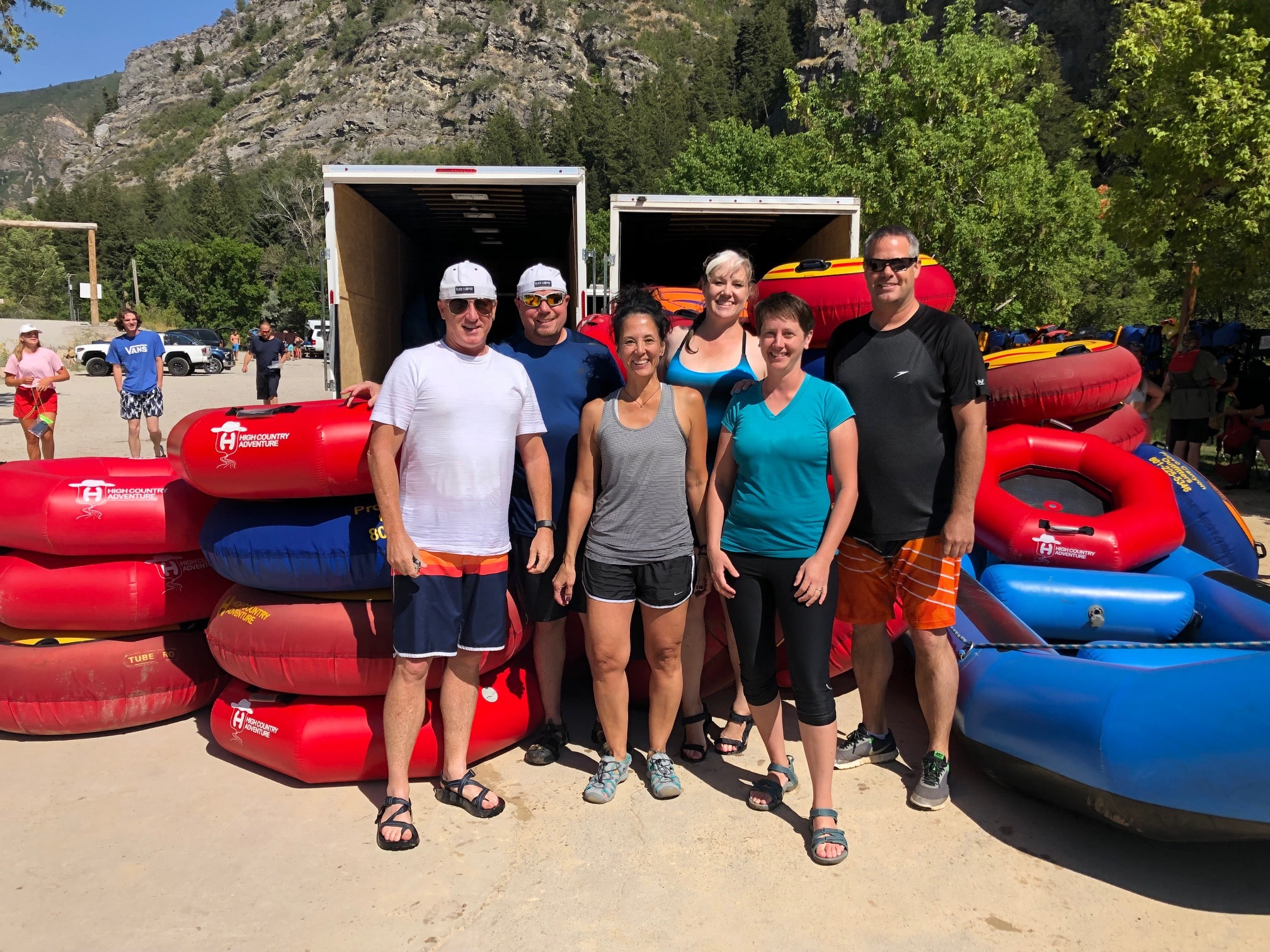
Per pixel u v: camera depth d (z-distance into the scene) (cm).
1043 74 5944
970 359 310
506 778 364
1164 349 1502
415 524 315
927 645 331
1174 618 416
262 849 310
